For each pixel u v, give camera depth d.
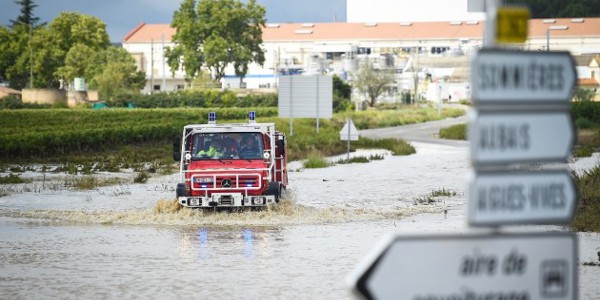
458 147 110.75
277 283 24.19
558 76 9.48
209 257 28.86
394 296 8.87
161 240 32.94
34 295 22.70
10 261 28.23
